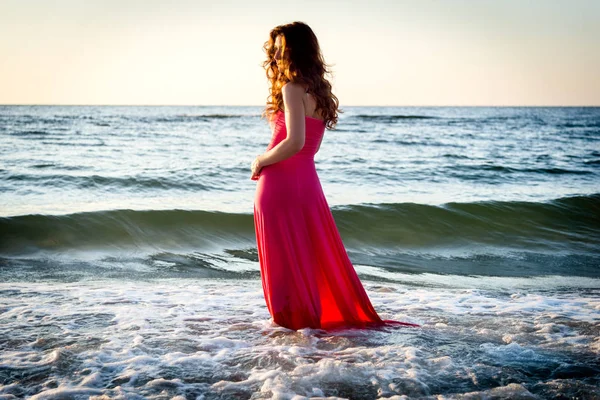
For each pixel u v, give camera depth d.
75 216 6.94
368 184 13.38
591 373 2.63
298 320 3.25
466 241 7.33
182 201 9.97
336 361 2.67
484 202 8.76
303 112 3.07
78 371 2.59
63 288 4.52
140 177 12.41
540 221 8.16
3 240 6.20
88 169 14.34
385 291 4.66
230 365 2.71
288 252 3.19
